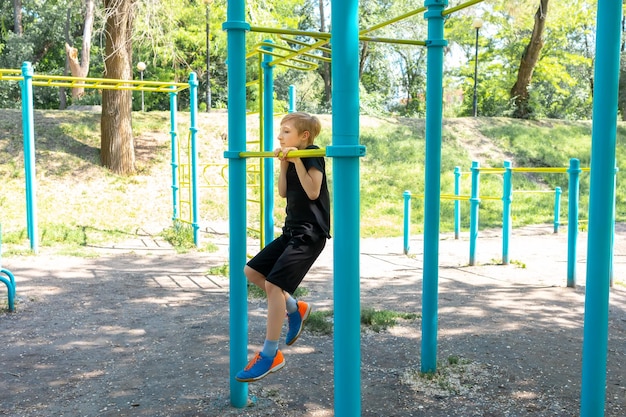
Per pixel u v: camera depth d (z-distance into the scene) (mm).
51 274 8297
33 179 9922
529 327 5562
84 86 10836
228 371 4340
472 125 21875
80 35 32375
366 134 19438
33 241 9914
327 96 33125
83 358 4727
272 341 3111
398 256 10180
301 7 32906
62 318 6008
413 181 16984
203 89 30641
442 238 12445
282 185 3199
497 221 14703
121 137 14641
